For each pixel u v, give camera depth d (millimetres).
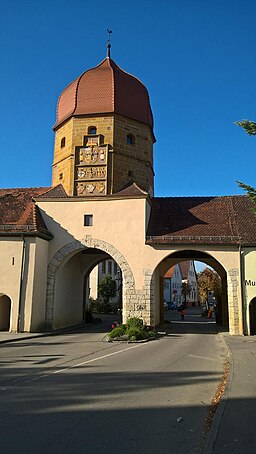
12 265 23953
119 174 26984
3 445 4914
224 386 8414
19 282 23719
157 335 22641
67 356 13945
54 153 29672
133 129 28391
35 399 7293
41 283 24828
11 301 23625
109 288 51062
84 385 8594
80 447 4867
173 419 6125
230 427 5551
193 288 98438
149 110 29844
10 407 6719
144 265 24766
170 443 5062
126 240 25219
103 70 29000
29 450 4750
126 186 26969
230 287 23984
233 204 28469
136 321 22281
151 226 26625
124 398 7438
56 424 5770
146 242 24828
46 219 26281
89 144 27281
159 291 32906
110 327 29734
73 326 28828
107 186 26406
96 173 26719
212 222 26438
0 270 23938
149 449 4844
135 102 28875
